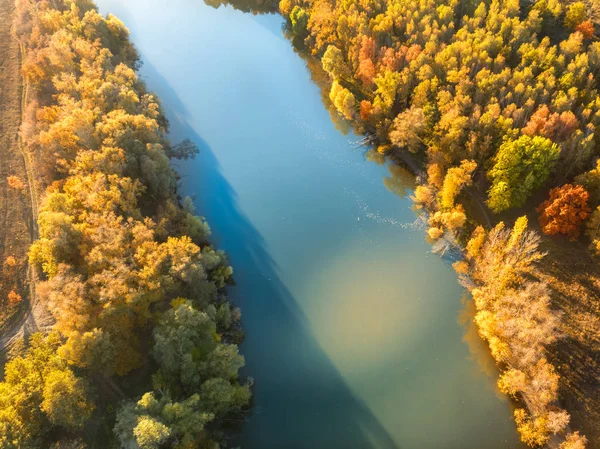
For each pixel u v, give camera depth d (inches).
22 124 4532.5
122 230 3272.6
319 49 6328.7
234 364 2898.6
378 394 3287.4
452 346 3516.2
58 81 4660.4
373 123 5187.0
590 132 3860.7
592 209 3661.4
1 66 5516.7
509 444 2970.0
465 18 5447.8
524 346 3038.9
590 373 3034.0
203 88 6250.0
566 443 2674.7
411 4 5693.9
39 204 3959.2
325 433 3102.9
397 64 5108.3
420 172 4675.2
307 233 4394.7
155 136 4426.7
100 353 2733.8
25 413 2524.6
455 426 3090.6
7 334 3120.1
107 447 2625.5
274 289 3959.2
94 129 4141.2
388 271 4015.8
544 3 5285.4
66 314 2770.7
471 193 4222.4
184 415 2491.4
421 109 4453.7
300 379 3385.8
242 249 4279.0
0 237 3700.8
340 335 3634.4
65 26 5748.0
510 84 4429.1
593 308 3324.3
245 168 5088.6
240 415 3149.6
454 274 3917.3
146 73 6471.5
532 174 3784.5
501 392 3198.8
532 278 3545.8
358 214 4517.7
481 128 4151.1
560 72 4549.7
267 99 6043.3
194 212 4596.5
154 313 3184.1
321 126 5585.6
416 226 4330.7
